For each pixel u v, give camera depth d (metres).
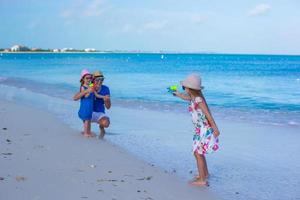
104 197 5.56
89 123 10.19
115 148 8.77
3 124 11.41
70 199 5.41
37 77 35.72
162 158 8.09
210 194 6.06
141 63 89.25
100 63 87.19
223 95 21.42
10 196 5.42
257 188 6.41
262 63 95.81
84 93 10.03
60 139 9.55
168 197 5.77
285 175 7.18
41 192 5.63
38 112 14.19
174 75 40.06
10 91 22.95
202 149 6.61
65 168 6.96
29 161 7.31
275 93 22.42
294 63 96.06
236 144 9.73
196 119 6.76
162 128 11.57
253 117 14.19
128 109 15.88
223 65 79.31
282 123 12.85
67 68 57.66
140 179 6.56
